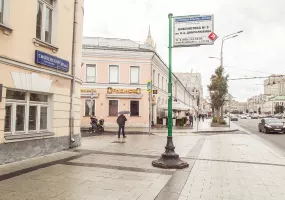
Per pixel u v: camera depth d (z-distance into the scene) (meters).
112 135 19.47
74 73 11.86
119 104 28.70
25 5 8.83
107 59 28.69
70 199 5.11
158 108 32.44
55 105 10.60
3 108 7.91
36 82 9.34
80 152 10.72
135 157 9.86
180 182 6.60
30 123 9.50
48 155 9.86
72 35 11.94
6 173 6.94
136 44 32.28
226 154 11.27
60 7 10.93
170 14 8.95
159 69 33.84
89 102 28.61
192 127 30.12
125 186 6.10
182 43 8.81
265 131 25.12
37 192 5.48
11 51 8.22
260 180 6.98
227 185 6.46
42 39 9.94
